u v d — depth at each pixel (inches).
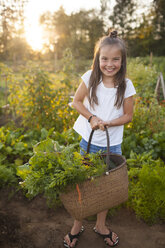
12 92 157.3
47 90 142.9
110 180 61.6
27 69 144.9
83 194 60.4
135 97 192.4
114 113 73.0
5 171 106.1
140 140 135.1
